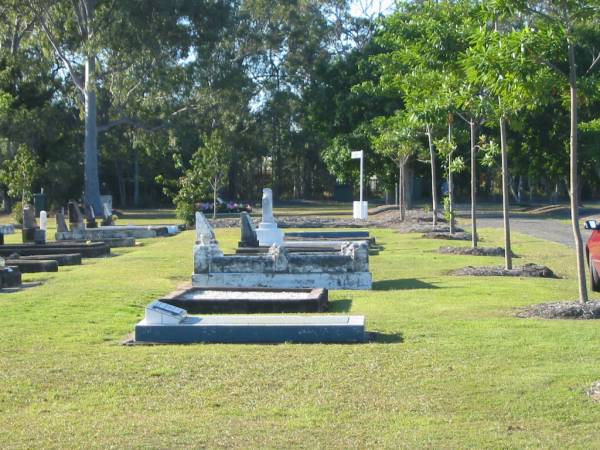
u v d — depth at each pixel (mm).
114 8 49688
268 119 77750
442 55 17750
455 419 7211
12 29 55938
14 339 10797
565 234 33438
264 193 27969
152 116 56250
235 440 6754
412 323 11617
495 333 10773
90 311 13141
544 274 18391
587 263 20141
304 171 84188
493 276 18188
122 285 16562
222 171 42906
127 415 7504
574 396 7781
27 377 8797
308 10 72625
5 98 54375
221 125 66375
